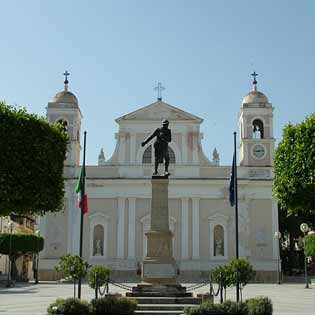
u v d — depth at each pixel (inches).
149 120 2048.5
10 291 1433.3
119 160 2037.4
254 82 2133.4
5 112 909.8
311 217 2378.2
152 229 953.5
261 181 2016.5
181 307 818.2
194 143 2042.3
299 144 949.8
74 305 708.0
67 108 2059.5
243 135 2064.5
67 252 1982.0
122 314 721.6
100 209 2021.4
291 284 1860.2
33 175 905.5
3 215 914.1
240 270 829.2
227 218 2006.6
